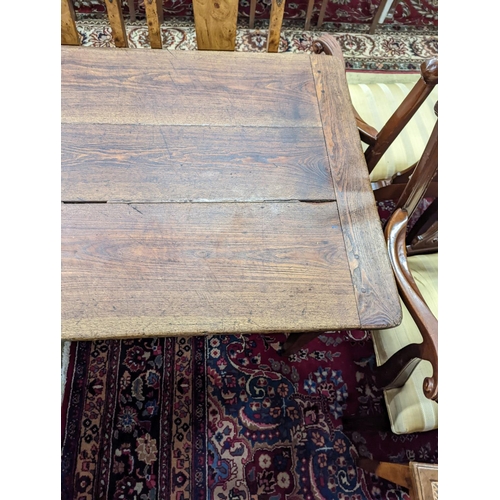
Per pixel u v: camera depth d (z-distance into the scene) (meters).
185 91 0.75
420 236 0.99
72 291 0.57
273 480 1.04
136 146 0.69
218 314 0.57
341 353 1.20
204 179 0.67
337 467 1.06
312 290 0.60
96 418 1.07
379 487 1.05
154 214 0.64
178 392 1.12
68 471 1.01
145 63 0.77
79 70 0.75
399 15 1.93
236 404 1.12
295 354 1.19
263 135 0.72
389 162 1.07
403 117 0.83
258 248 0.62
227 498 1.01
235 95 0.76
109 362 1.14
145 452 1.04
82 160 0.67
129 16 1.77
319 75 0.80
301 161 0.71
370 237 0.65
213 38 0.91
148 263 0.60
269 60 0.81
